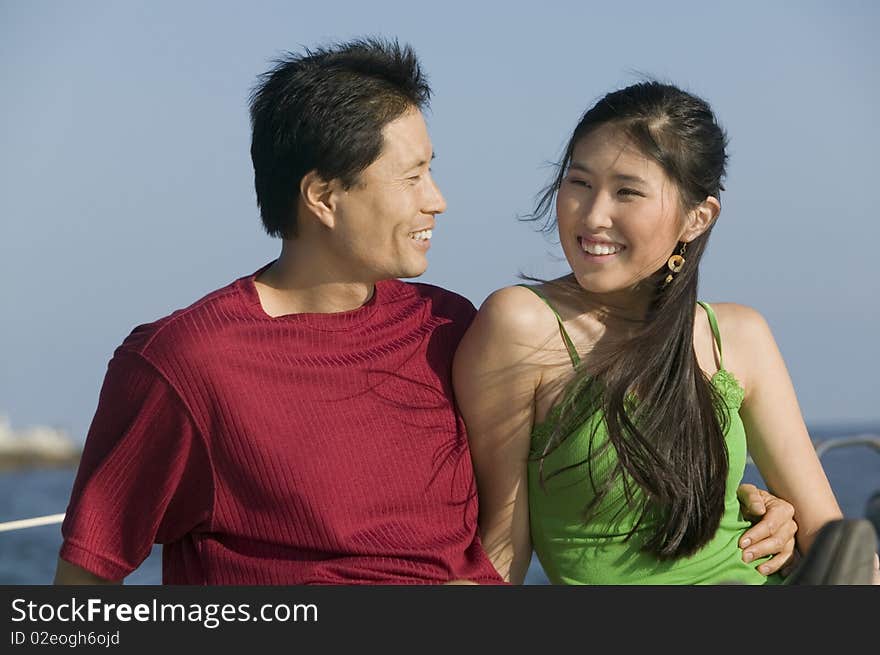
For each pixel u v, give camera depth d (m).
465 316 4.56
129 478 3.94
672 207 4.26
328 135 3.99
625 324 4.48
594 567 4.34
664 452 4.25
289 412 3.98
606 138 4.24
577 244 4.32
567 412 4.33
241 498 3.97
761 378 4.66
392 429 4.12
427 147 4.13
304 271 4.16
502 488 4.45
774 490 4.74
